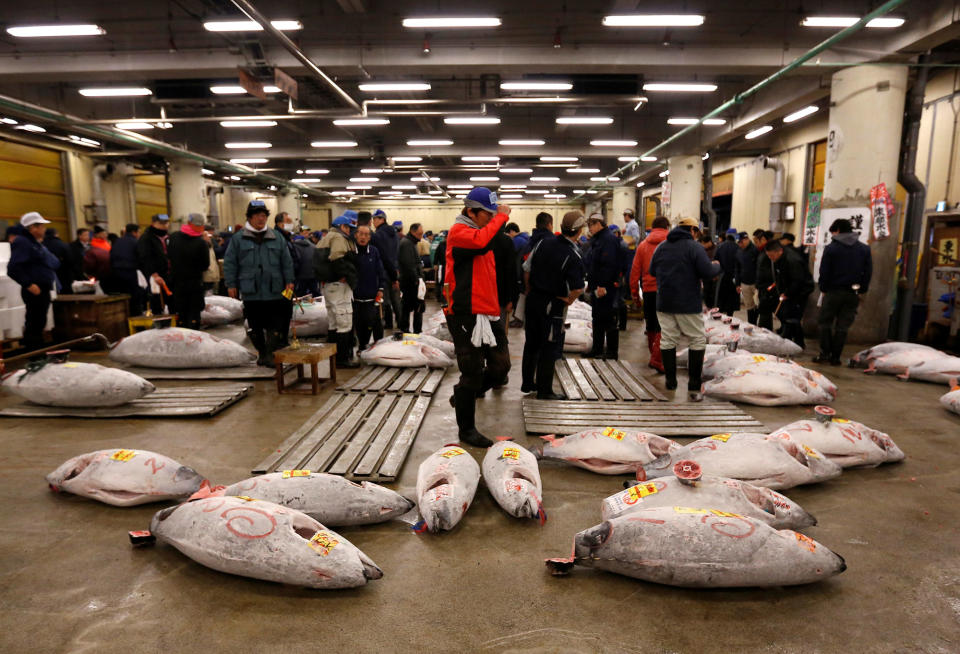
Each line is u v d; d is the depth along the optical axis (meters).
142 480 2.90
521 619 2.04
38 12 9.27
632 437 3.41
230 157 18.45
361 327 6.53
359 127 17.14
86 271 9.38
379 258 6.63
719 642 1.92
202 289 6.97
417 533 2.68
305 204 33.69
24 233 6.80
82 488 2.95
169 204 17.98
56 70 10.09
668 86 11.29
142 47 9.96
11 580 2.26
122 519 2.80
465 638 1.94
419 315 8.12
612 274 6.34
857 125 8.05
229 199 26.20
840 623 2.02
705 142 15.95
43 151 15.14
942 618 2.05
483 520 2.82
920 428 4.25
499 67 10.19
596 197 32.25
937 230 7.64
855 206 8.10
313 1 9.18
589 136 17.97
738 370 5.07
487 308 3.65
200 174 17.64
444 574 2.33
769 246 7.22
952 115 9.25
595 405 4.73
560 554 2.50
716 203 22.72
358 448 3.71
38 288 6.73
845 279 6.27
